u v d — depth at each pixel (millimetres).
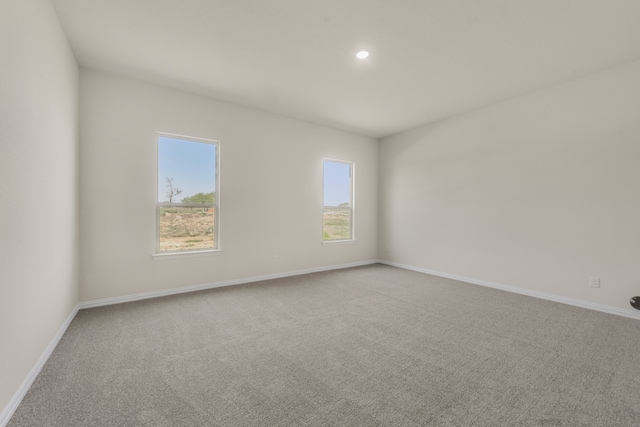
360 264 6043
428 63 3221
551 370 2070
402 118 5023
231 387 1848
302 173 5160
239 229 4441
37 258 1962
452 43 2834
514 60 3139
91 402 1688
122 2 2277
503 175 4223
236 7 2346
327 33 2691
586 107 3447
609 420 1571
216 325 2844
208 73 3453
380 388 1848
